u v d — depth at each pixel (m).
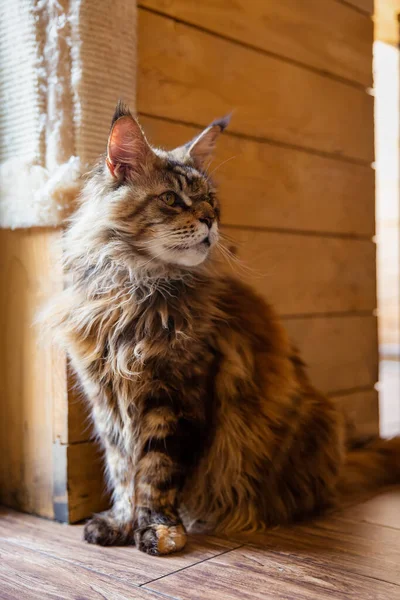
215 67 2.04
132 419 1.57
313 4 2.35
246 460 1.69
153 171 1.56
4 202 1.80
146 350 1.53
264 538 1.62
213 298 1.67
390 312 5.60
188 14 1.96
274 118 2.22
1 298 1.92
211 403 1.62
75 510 1.76
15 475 1.89
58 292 1.73
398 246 5.46
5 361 1.91
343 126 2.50
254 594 1.27
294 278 2.30
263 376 1.71
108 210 1.54
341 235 2.52
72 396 1.75
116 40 1.71
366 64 2.59
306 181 2.34
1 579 1.36
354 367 2.57
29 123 1.74
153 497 1.55
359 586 1.31
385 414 3.43
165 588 1.30
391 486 2.09
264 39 2.18
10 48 1.76
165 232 1.52
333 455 1.80
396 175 5.38
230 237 1.95
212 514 1.72
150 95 1.88
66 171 1.67
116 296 1.56
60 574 1.38
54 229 1.74
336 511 1.84
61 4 1.67
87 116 1.69
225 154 2.06
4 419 1.92
